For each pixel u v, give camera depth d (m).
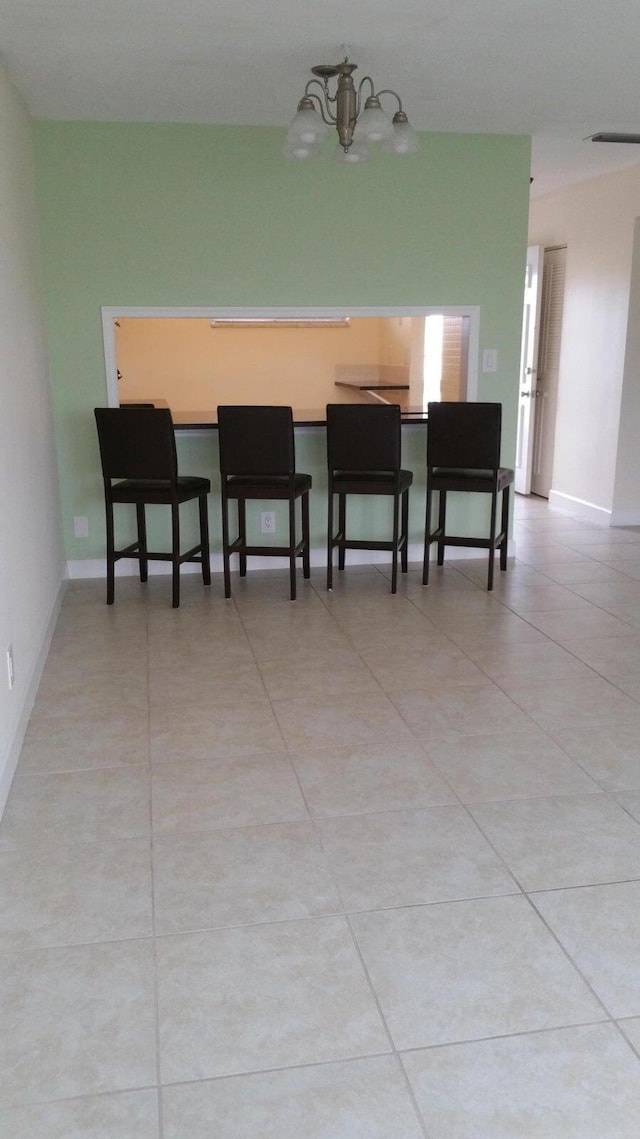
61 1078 1.56
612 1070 1.57
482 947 1.88
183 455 4.75
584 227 6.00
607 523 5.99
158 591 4.55
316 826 2.35
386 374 6.56
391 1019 1.69
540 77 3.57
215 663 3.54
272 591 4.54
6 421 2.99
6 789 2.49
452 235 4.63
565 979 1.79
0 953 1.87
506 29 3.03
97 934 1.93
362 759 2.73
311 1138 1.44
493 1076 1.56
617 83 3.65
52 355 4.45
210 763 2.71
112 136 4.23
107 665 3.53
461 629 3.94
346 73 3.33
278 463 4.20
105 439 4.15
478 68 3.45
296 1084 1.54
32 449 3.64
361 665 3.51
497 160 4.58
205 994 1.76
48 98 3.80
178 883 2.11
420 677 3.39
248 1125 1.47
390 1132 1.45
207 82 3.60
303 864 2.19
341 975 1.80
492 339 4.81
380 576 4.80
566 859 2.20
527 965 1.83
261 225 4.45
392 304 4.67
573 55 3.30
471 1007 1.71
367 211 4.52
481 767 2.67
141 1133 1.46
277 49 3.21
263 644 3.76
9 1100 1.52
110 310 4.43
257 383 6.57
